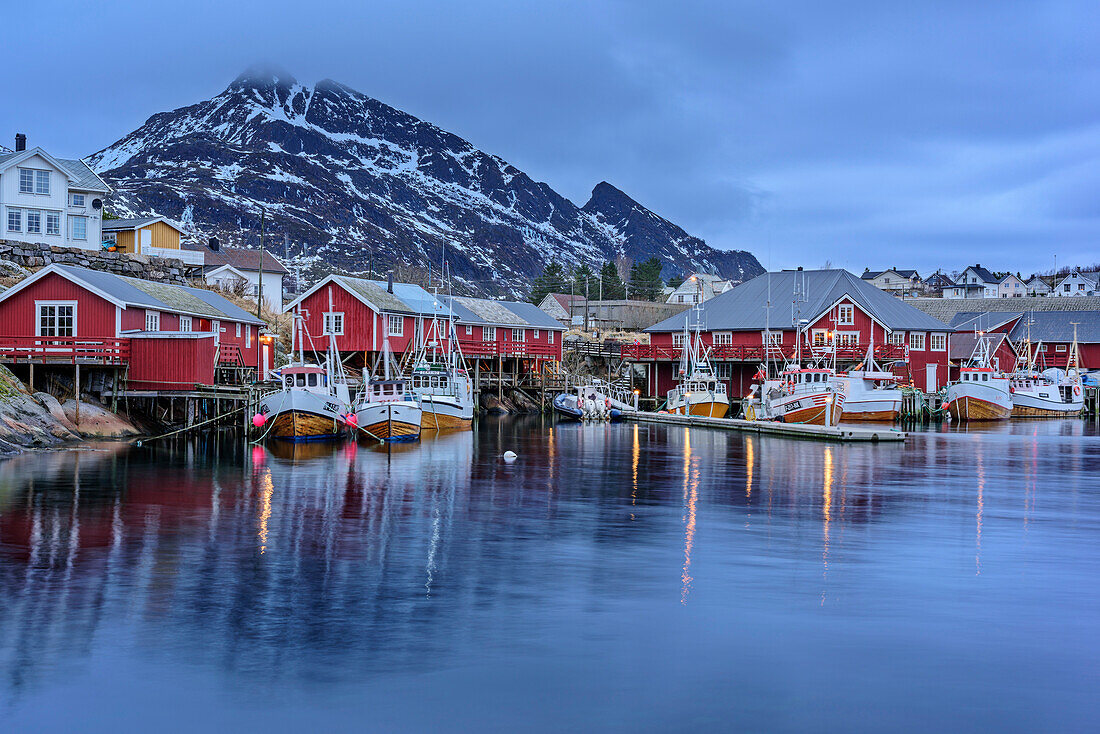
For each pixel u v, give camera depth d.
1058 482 39.03
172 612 18.23
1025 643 17.03
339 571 21.55
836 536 26.42
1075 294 185.12
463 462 44.25
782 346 90.56
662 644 16.78
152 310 56.28
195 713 13.89
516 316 97.75
